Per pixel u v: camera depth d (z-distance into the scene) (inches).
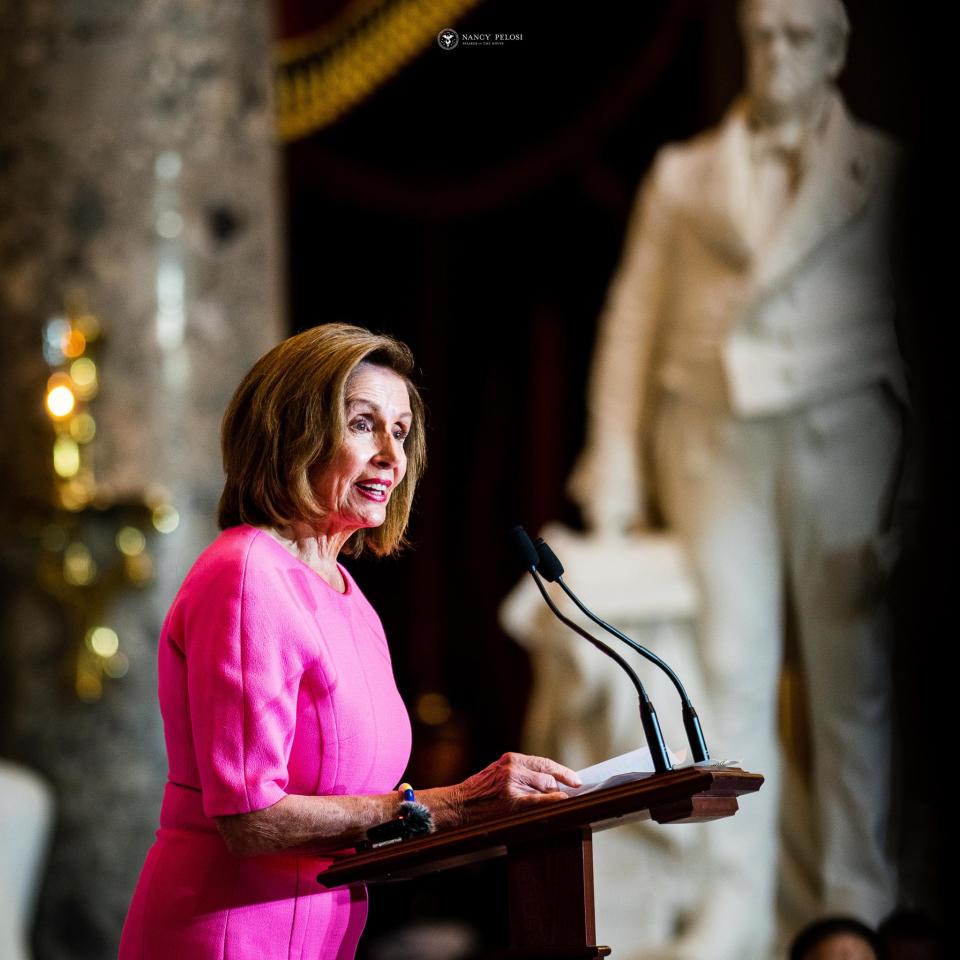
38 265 749.3
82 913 713.6
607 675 932.6
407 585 1740.9
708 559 933.2
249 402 308.7
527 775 285.1
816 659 890.1
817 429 904.9
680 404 962.1
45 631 732.7
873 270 893.2
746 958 884.0
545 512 1717.5
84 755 724.7
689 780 254.4
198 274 767.1
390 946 1477.6
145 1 765.9
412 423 332.5
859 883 863.7
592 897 271.4
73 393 739.4
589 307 1705.2
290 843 281.9
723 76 1170.6
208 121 778.8
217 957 285.7
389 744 306.8
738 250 938.1
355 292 1761.8
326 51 1470.2
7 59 760.3
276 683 285.9
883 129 916.0
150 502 737.0
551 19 1566.2
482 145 1628.9
